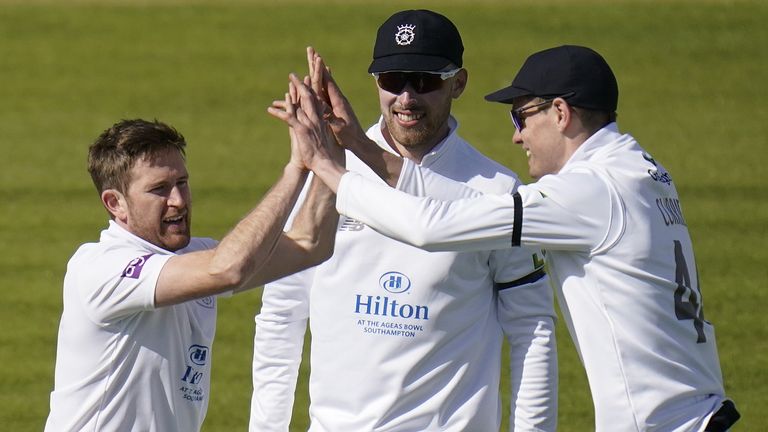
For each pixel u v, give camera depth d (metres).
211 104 59.09
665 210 14.55
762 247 39.59
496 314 16.16
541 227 14.11
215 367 30.83
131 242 14.53
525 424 15.80
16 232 42.56
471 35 67.50
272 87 61.28
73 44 67.81
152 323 14.19
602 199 14.15
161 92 60.91
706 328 14.71
